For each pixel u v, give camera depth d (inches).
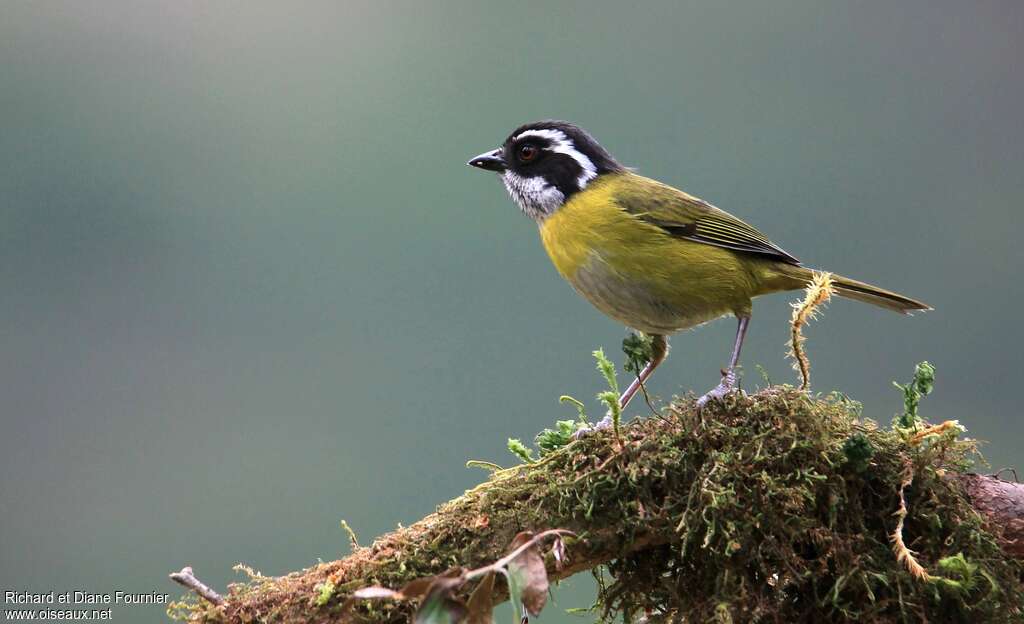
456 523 289.3
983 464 309.0
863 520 293.6
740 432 297.4
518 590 253.1
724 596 286.8
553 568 291.1
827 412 304.8
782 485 288.4
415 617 246.4
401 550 284.5
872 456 291.1
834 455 292.4
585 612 318.3
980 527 291.7
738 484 288.5
